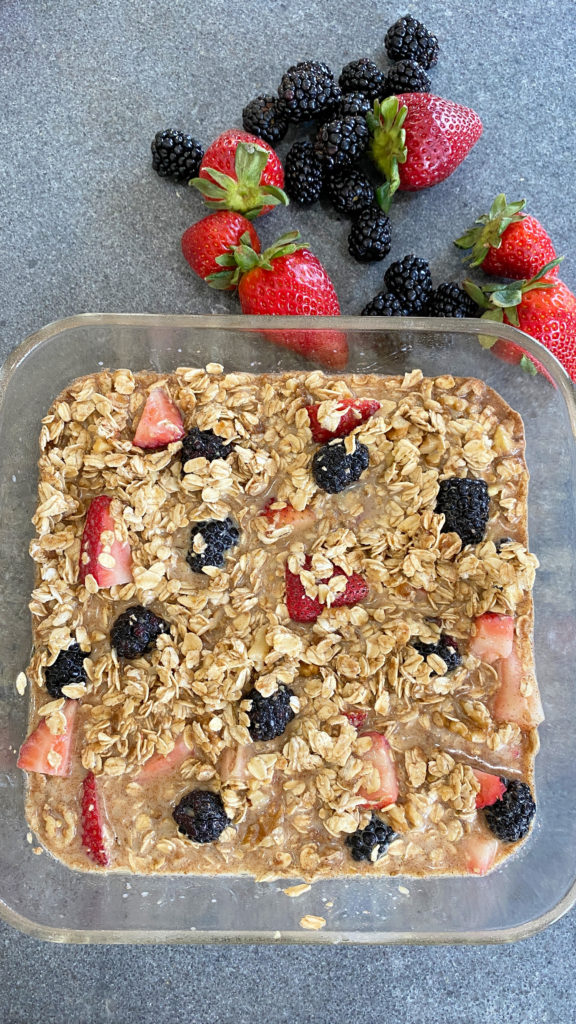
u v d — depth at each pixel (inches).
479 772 16.5
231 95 18.8
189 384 16.8
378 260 18.4
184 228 18.7
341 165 17.7
